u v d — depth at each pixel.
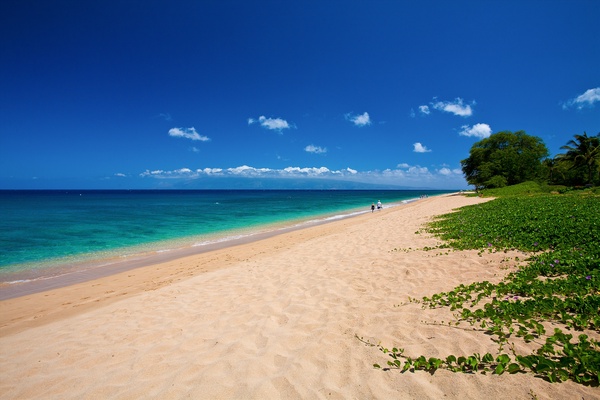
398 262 9.27
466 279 7.13
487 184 56.38
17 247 19.61
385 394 3.39
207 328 5.71
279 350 4.61
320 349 4.50
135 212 49.56
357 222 26.36
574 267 6.44
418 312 5.50
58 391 4.08
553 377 3.22
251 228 28.69
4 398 4.01
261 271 9.99
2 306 9.23
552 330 4.28
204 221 35.44
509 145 63.59
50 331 6.31
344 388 3.57
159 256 16.58
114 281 11.64
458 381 3.41
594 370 3.20
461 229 13.63
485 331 4.48
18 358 5.16
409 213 28.83
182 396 3.68
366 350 4.35
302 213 46.97
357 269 9.00
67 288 11.02
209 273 10.45
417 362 3.79
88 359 4.89
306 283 8.09
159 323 6.19
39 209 56.34
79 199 108.69
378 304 6.13
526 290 5.64
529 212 16.34
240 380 3.90
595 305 4.60
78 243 21.03
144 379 4.16
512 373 3.42
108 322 6.48
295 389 3.63
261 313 6.24
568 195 34.06
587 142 51.56
